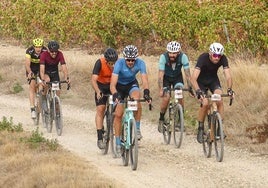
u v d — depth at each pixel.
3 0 60.91
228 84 21.66
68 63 41.94
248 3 42.03
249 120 26.06
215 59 21.41
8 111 34.44
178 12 44.38
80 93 37.25
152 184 18.66
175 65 23.61
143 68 21.14
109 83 22.75
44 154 21.89
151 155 22.91
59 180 18.03
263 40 39.31
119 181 18.67
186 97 31.58
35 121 30.00
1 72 43.84
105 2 48.88
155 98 32.88
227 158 22.11
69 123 30.41
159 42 46.72
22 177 19.39
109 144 24.64
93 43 50.38
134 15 47.25
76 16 50.59
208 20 42.03
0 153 22.62
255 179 19.23
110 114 22.48
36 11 53.69
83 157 22.62
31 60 29.20
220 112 21.83
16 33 56.44
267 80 29.73
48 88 28.16
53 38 52.97
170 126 24.48
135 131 20.16
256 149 23.03
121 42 48.50
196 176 19.66
